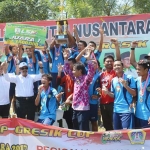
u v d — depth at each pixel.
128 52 8.91
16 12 16.56
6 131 4.84
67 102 6.32
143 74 5.38
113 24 8.98
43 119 6.21
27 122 4.85
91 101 6.45
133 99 5.62
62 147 4.79
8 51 8.34
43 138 4.82
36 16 17.39
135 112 5.59
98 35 9.03
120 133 4.71
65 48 7.59
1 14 16.45
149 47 8.82
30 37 7.03
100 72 6.99
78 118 5.98
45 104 6.25
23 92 6.82
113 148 4.72
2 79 6.96
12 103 7.68
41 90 6.35
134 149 4.69
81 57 7.02
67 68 6.78
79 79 6.06
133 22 8.88
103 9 19.06
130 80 5.59
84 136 4.76
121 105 5.65
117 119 5.73
